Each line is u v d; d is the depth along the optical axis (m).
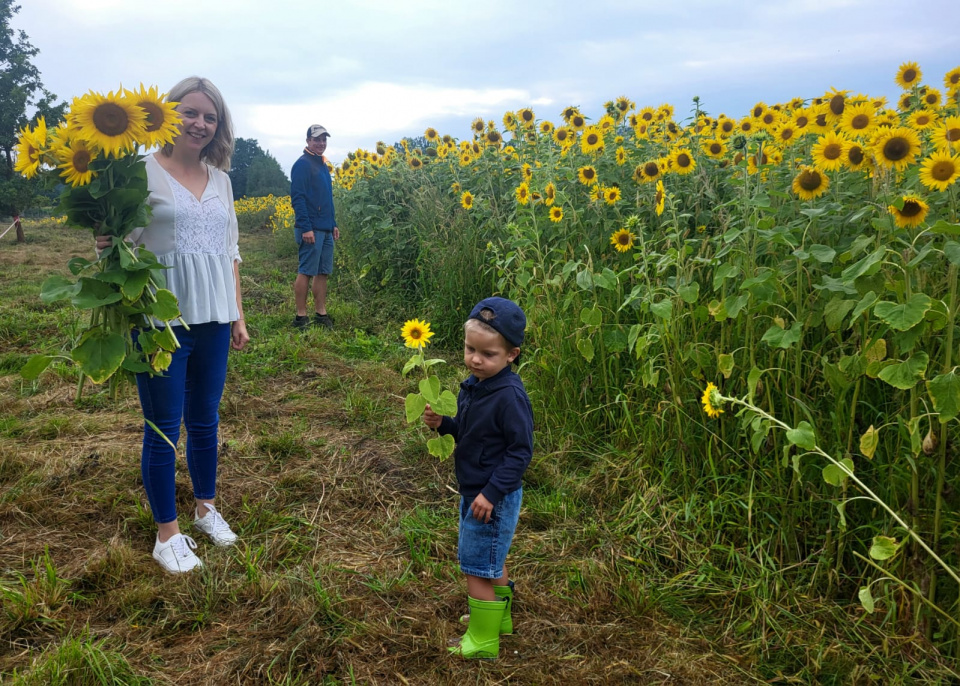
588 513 2.89
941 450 1.95
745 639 2.12
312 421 3.96
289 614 2.15
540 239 4.41
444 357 5.24
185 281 2.42
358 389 4.47
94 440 3.54
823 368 2.28
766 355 2.73
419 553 2.57
